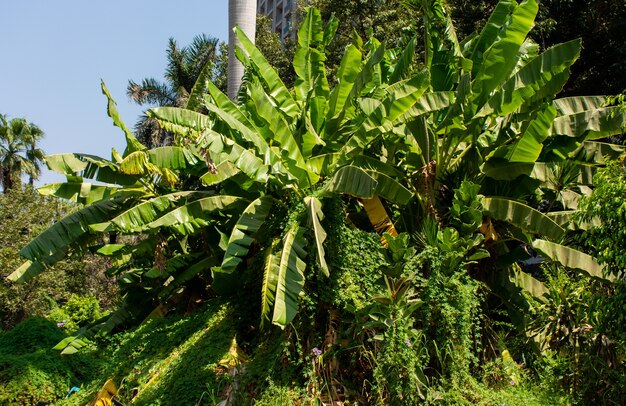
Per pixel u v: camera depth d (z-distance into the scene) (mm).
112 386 9047
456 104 9016
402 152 10688
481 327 9117
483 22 18484
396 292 7785
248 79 10648
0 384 10266
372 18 21891
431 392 7336
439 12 10289
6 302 22609
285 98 9883
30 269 10414
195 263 11047
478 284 8711
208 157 8539
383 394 7328
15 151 44156
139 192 10734
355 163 9516
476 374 8453
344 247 8516
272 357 8023
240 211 9891
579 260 8773
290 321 7516
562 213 9750
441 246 8391
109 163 10164
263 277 8406
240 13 16031
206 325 9203
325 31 11109
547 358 8531
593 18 19234
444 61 10320
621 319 7133
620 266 6898
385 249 8555
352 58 9938
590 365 7695
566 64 8742
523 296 9477
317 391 7633
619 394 7422
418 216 9820
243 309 9219
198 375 8109
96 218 10477
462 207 8859
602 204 7074
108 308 28234
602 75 19641
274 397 7488
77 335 11445
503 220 9320
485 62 9414
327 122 10055
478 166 10055
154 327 10250
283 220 8906
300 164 8805
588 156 10086
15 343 11945
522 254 9578
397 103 8453
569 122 9594
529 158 9359
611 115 8570
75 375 11195
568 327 8344
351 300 8250
